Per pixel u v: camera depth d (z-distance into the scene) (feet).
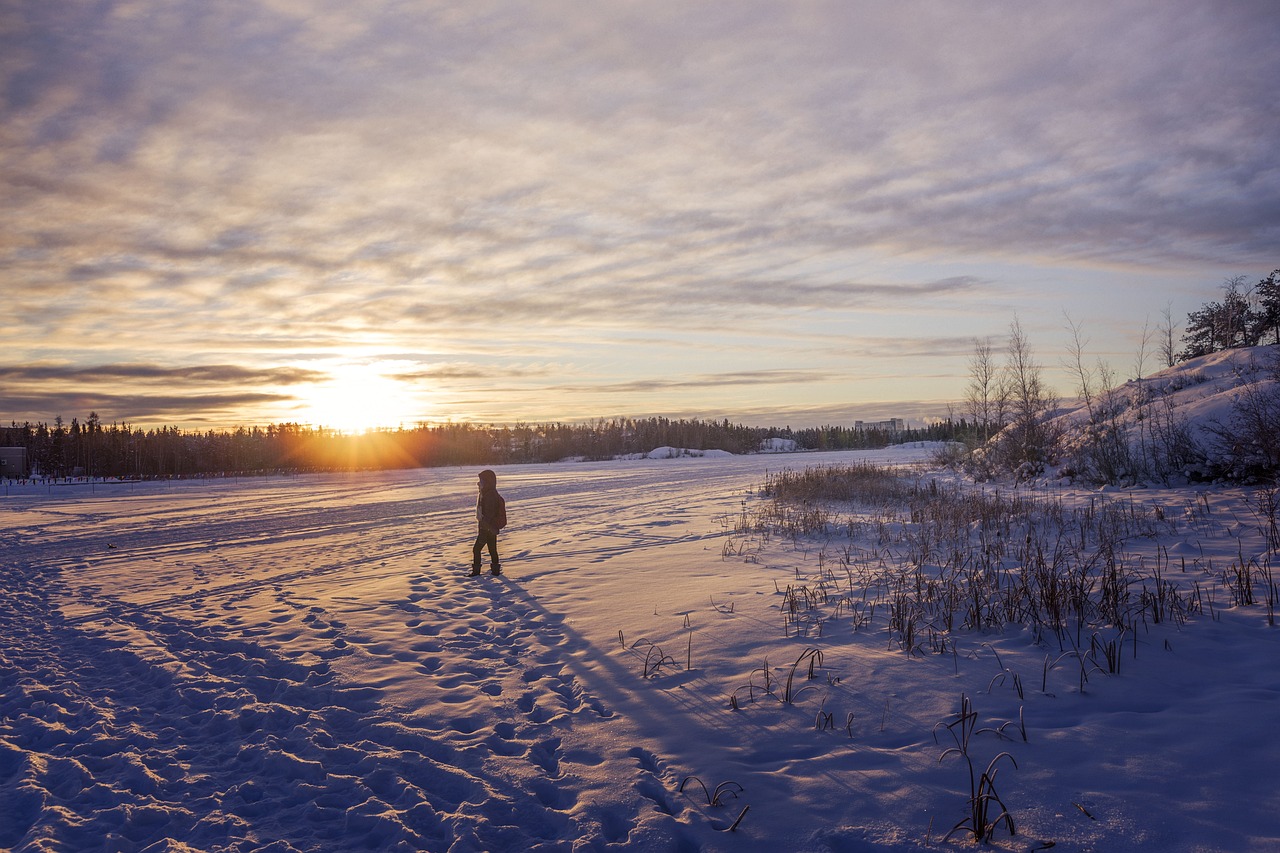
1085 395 88.17
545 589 32.86
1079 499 55.98
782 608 25.71
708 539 47.44
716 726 15.81
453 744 15.58
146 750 16.05
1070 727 14.39
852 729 15.15
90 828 12.40
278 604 32.09
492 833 11.86
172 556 50.52
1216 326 116.57
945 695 16.57
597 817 12.25
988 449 92.38
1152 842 10.42
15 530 72.84
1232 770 12.23
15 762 15.60
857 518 52.95
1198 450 56.39
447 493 115.75
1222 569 27.02
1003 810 11.10
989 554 32.81
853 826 11.48
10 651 25.38
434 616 28.68
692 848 11.26
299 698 19.13
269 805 13.34
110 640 26.43
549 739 15.81
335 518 77.36
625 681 19.21
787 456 320.29
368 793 13.52
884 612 24.41
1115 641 19.13
